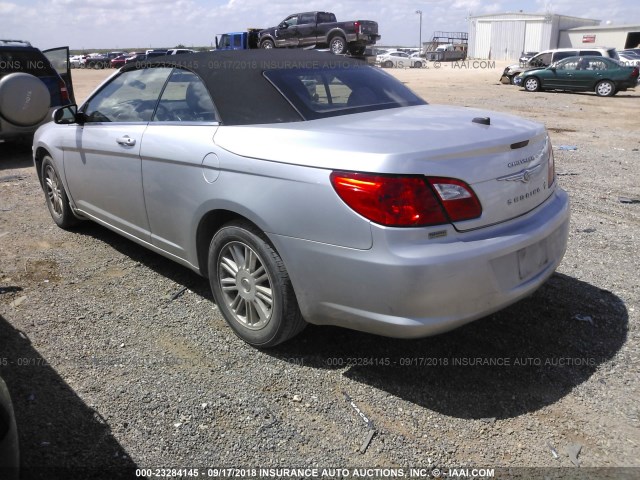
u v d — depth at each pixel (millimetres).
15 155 9586
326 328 3598
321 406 2861
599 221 5691
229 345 3408
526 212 3072
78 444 2568
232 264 3371
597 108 16719
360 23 25781
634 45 64688
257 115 3328
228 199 3150
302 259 2887
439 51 68875
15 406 2809
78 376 3076
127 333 3531
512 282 2887
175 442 2602
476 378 3076
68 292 4090
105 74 41500
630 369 3145
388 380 3066
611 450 2562
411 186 2607
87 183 4574
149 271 4469
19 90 8125
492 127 3166
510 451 2562
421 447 2590
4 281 4258
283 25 27375
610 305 3852
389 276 2607
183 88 3688
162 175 3633
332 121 3297
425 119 3348
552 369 3148
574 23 72562
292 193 2871
